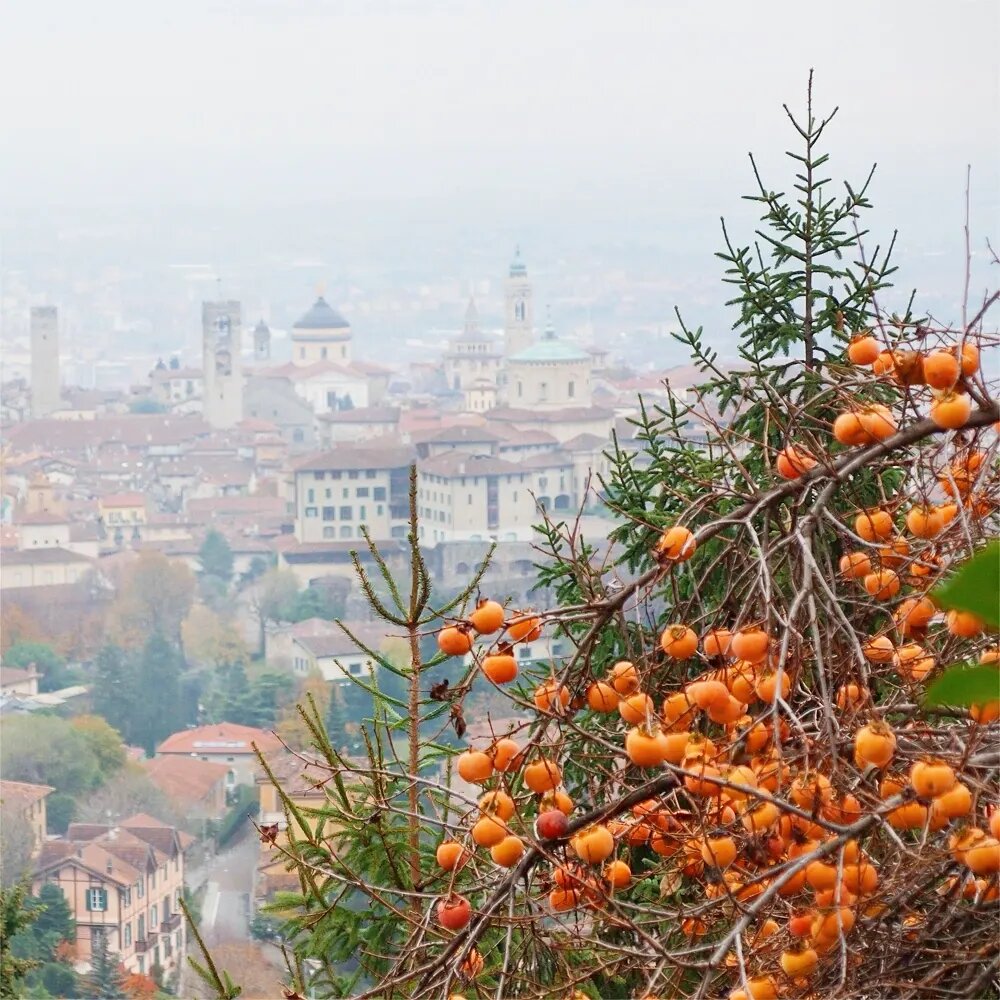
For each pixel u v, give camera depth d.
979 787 1.39
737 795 1.49
